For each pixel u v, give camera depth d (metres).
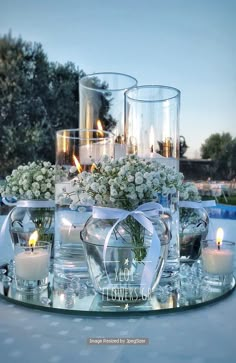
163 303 0.64
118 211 0.67
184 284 0.76
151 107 0.83
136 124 0.84
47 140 5.54
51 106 5.55
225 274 0.75
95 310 0.60
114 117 0.99
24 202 0.88
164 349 0.48
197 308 0.64
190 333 0.53
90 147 0.80
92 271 0.69
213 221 1.53
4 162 5.41
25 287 0.71
